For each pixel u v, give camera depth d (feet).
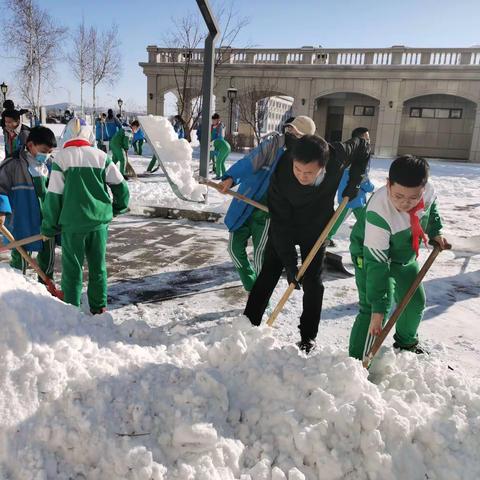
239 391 7.73
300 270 9.93
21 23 98.48
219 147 41.88
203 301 14.07
